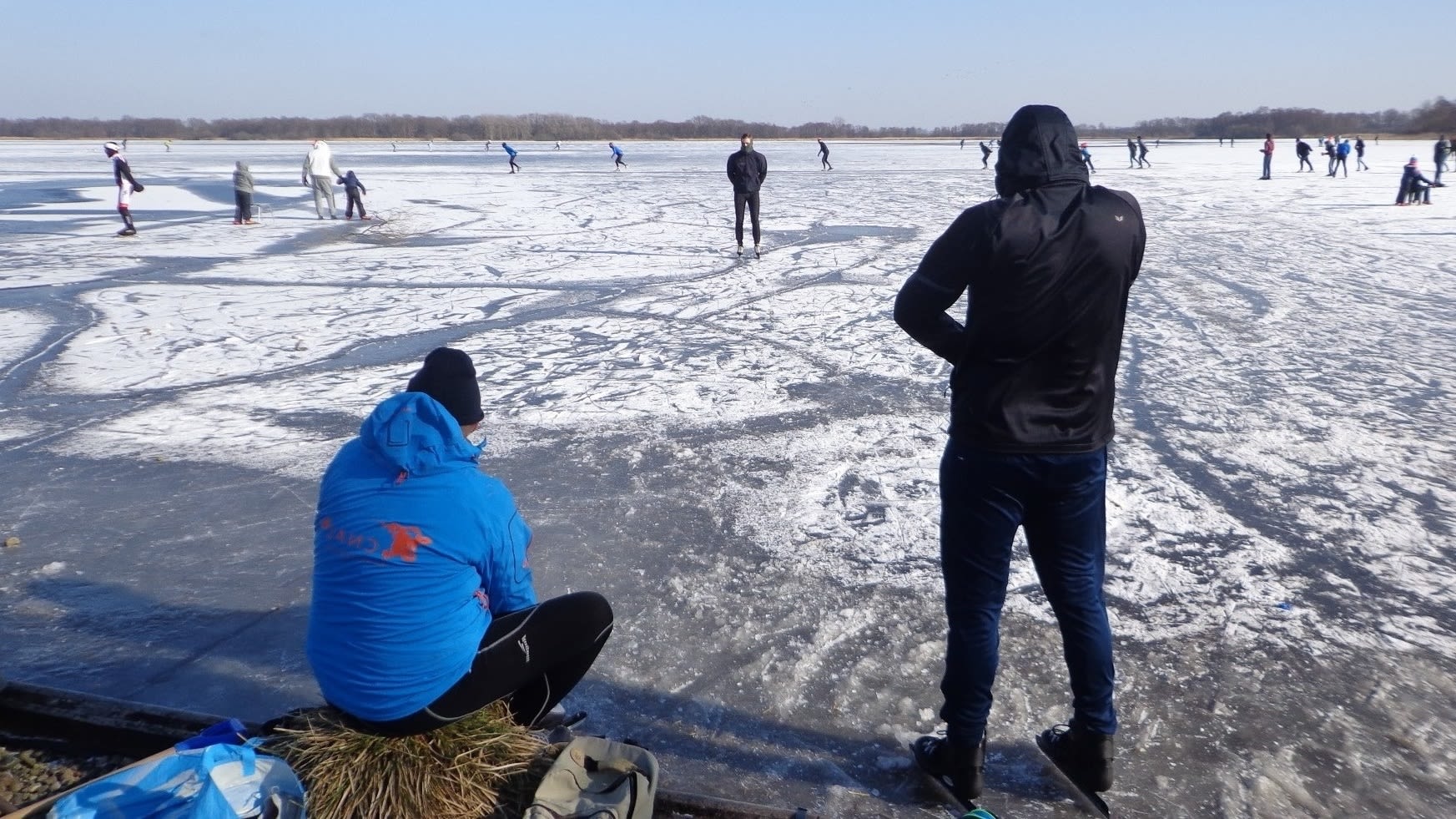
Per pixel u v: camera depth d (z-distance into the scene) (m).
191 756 2.61
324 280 13.88
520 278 13.88
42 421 7.04
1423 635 3.90
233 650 3.90
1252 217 21.55
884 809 2.96
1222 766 3.11
